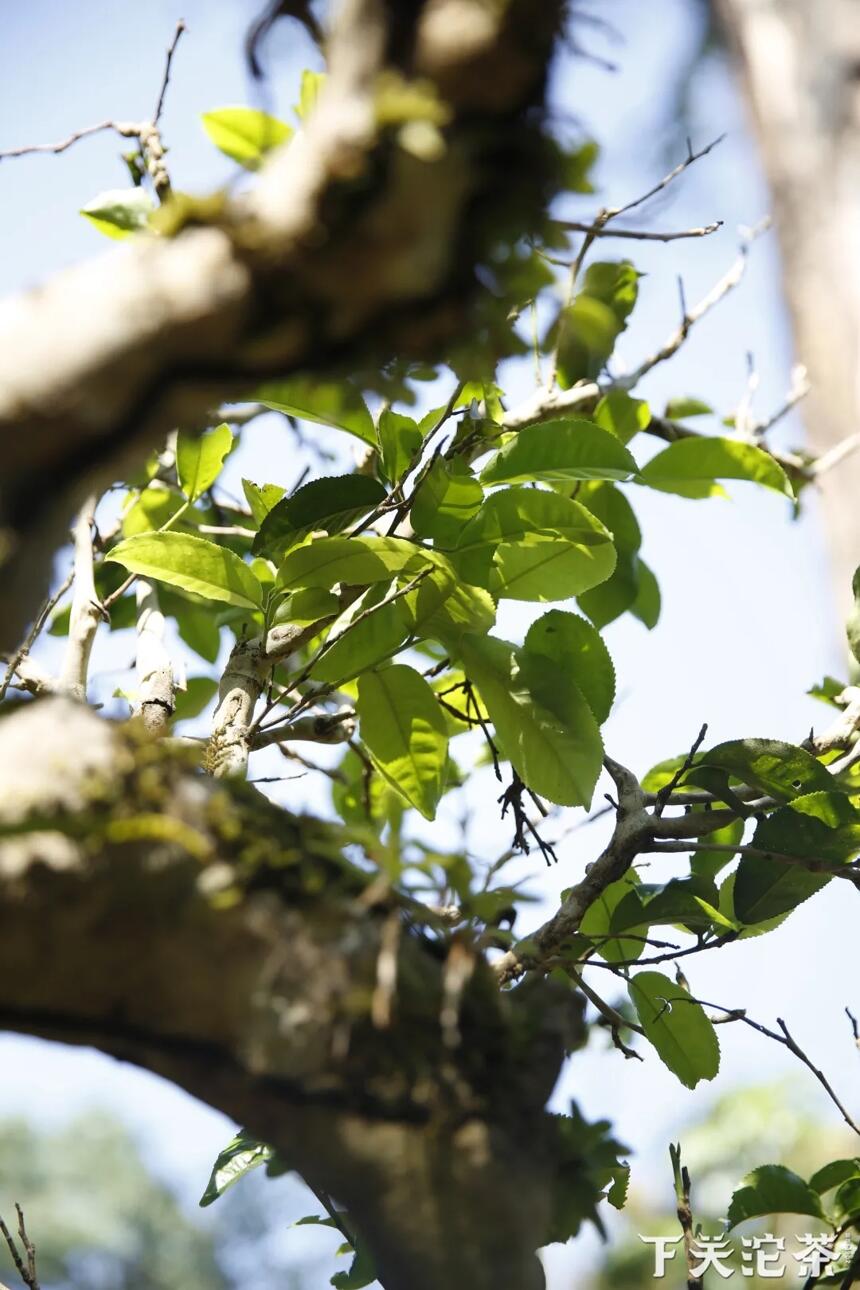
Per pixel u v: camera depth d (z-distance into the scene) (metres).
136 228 1.91
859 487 1.42
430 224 0.92
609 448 1.89
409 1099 1.13
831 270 1.37
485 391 1.82
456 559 1.82
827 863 1.77
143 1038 1.12
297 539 1.89
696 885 1.84
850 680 2.14
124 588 2.18
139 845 1.08
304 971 1.12
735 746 1.83
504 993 1.28
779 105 1.45
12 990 1.07
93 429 0.91
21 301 0.92
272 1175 1.68
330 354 0.97
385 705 1.87
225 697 1.95
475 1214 1.13
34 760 1.10
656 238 1.40
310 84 1.83
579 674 1.88
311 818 1.22
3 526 0.92
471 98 0.95
